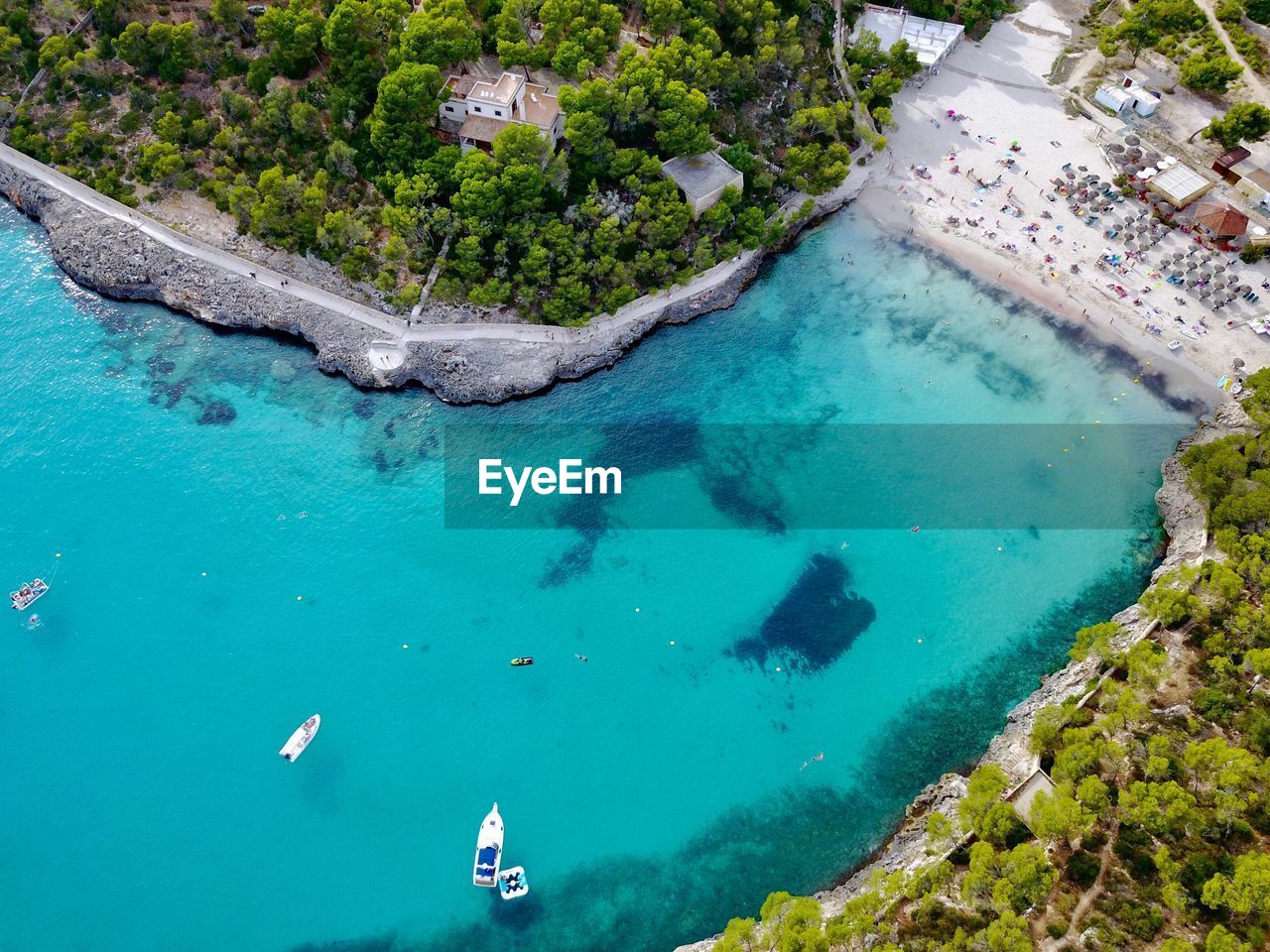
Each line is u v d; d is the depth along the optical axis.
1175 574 94.75
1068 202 131.00
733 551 103.56
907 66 136.88
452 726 92.19
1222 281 121.56
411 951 80.44
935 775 89.50
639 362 117.62
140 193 121.62
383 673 94.88
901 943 75.81
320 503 104.75
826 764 90.44
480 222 110.94
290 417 110.38
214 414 110.12
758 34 130.12
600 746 91.44
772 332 120.81
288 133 121.25
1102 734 85.00
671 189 114.56
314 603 98.81
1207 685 88.62
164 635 96.12
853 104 137.88
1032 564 102.12
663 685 95.00
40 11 131.75
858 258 127.50
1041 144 137.75
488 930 81.44
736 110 129.62
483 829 85.75
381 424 110.56
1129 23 142.75
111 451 107.12
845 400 114.94
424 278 116.00
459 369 111.69
